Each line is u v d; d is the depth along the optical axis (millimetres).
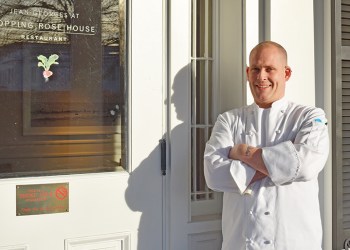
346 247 2576
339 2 2537
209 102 2520
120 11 2289
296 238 1939
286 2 2484
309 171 1877
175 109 2346
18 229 2082
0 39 2080
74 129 2221
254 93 2068
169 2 2336
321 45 2596
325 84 2590
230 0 2502
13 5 2094
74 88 2219
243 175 1918
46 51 2160
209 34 2518
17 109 2117
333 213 2561
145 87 2312
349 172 2600
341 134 2549
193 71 2451
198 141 2490
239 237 1997
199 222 2414
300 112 2025
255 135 2053
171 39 2330
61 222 2156
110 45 2279
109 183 2244
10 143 2107
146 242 2320
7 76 2096
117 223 2262
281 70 2039
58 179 2150
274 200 1952
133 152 2289
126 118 2307
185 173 2373
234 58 2492
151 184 2330
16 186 2076
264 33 2480
